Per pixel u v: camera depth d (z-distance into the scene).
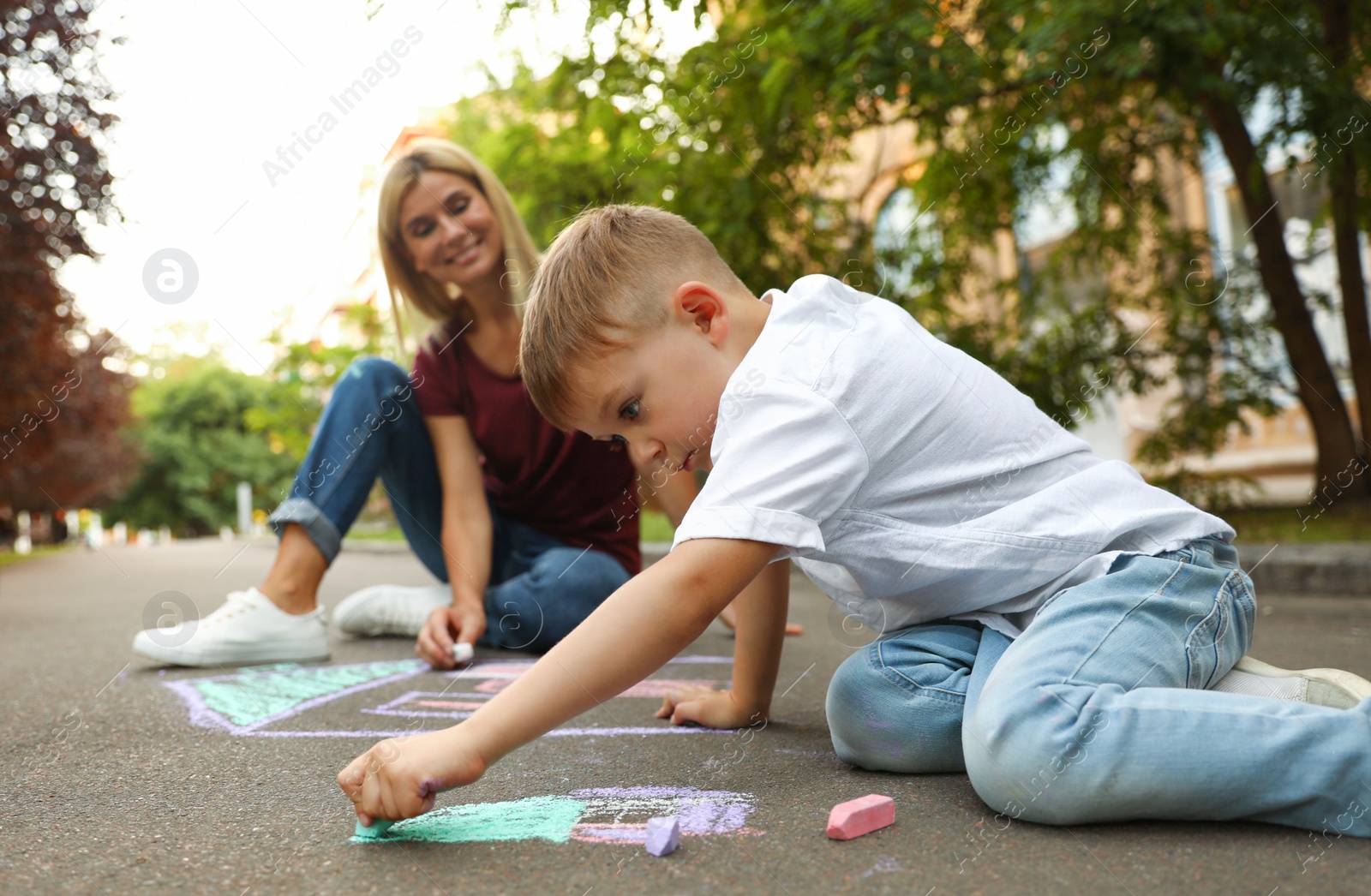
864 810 1.10
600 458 2.58
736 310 1.38
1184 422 6.62
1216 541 1.41
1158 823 1.10
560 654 1.18
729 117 5.41
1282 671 1.31
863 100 5.16
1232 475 7.62
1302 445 10.58
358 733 1.71
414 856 1.06
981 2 5.24
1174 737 1.06
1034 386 6.60
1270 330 6.43
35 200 6.05
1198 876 0.94
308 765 1.49
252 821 1.20
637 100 5.48
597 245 1.33
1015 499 1.38
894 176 7.76
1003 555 1.33
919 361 1.35
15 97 5.66
